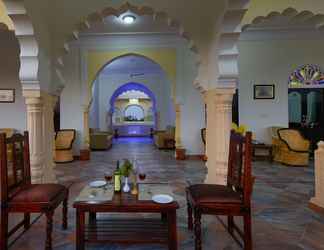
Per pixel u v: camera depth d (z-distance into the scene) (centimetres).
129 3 310
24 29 263
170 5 321
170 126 1035
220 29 281
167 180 448
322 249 214
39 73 285
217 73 301
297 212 299
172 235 201
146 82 1224
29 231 248
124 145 1027
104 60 649
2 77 608
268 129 648
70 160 641
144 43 639
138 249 217
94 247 219
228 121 308
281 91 646
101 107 1229
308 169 536
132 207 200
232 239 234
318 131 670
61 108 666
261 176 476
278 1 331
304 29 613
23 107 610
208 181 356
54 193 217
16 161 220
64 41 322
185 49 645
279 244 223
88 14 314
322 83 657
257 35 636
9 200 203
